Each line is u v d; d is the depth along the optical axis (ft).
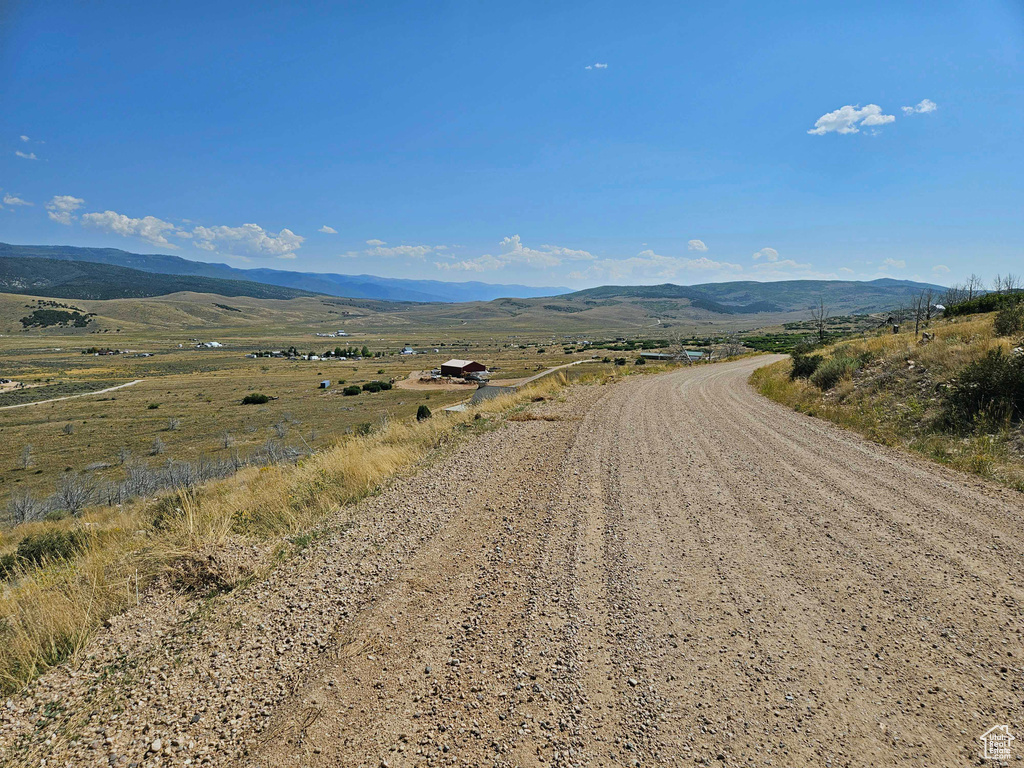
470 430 41.01
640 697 9.98
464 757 8.64
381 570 15.87
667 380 82.64
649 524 19.24
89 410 234.58
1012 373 29.40
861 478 24.26
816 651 11.28
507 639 12.03
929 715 9.32
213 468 86.43
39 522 58.80
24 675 11.15
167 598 14.48
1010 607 12.75
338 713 9.78
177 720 9.68
